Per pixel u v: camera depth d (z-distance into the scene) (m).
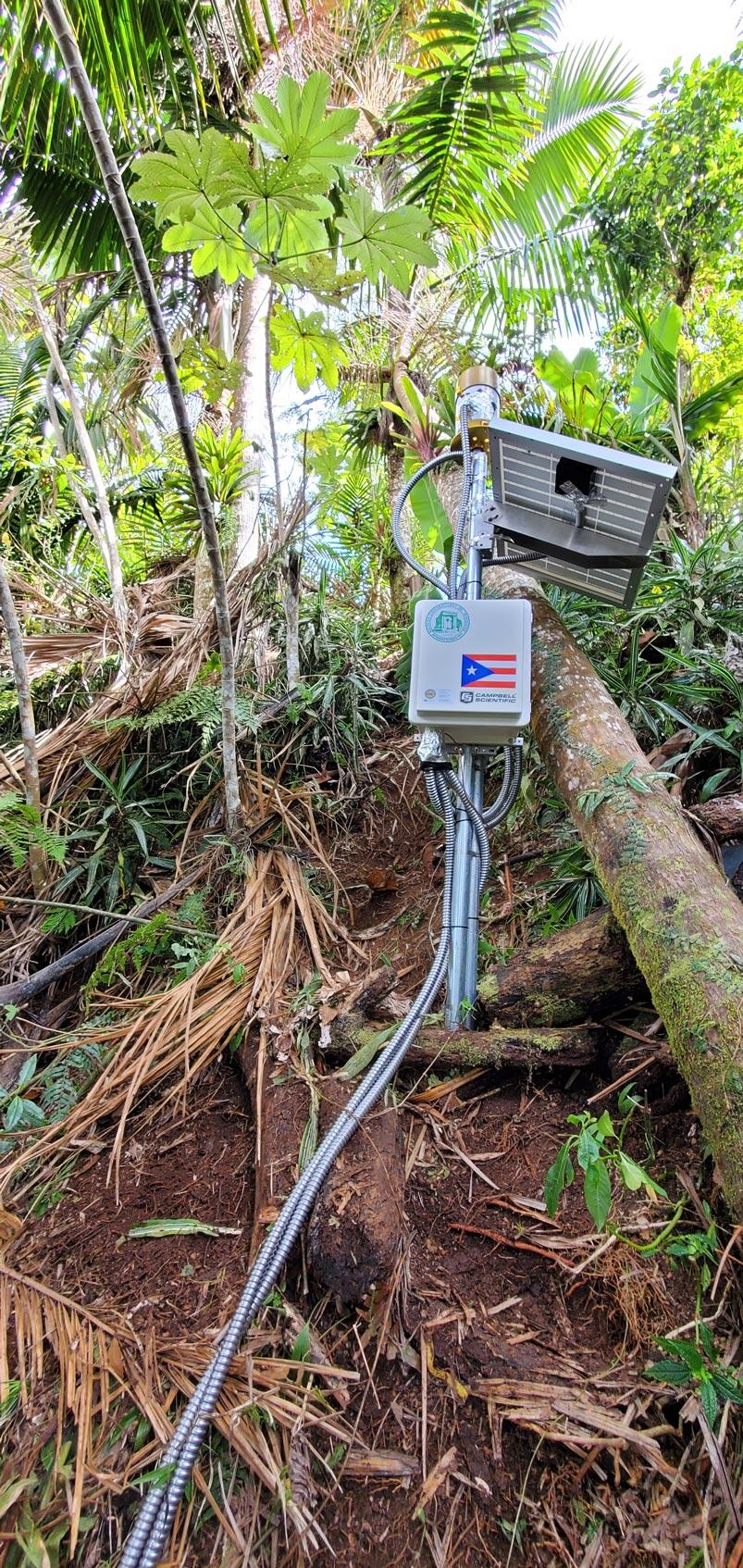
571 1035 1.16
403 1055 1.18
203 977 1.44
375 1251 0.92
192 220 1.19
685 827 1.22
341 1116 1.06
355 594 2.97
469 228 3.47
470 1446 0.82
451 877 1.35
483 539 1.48
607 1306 0.90
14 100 2.19
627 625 1.87
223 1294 0.95
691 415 2.68
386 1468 0.81
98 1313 0.94
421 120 2.97
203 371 1.90
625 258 3.50
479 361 3.42
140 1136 1.22
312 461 2.12
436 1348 0.89
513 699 1.20
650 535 1.35
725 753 1.57
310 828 1.88
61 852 1.66
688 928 1.03
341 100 3.23
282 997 1.37
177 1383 0.86
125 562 3.39
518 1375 0.86
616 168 3.57
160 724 1.97
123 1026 1.39
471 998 1.26
